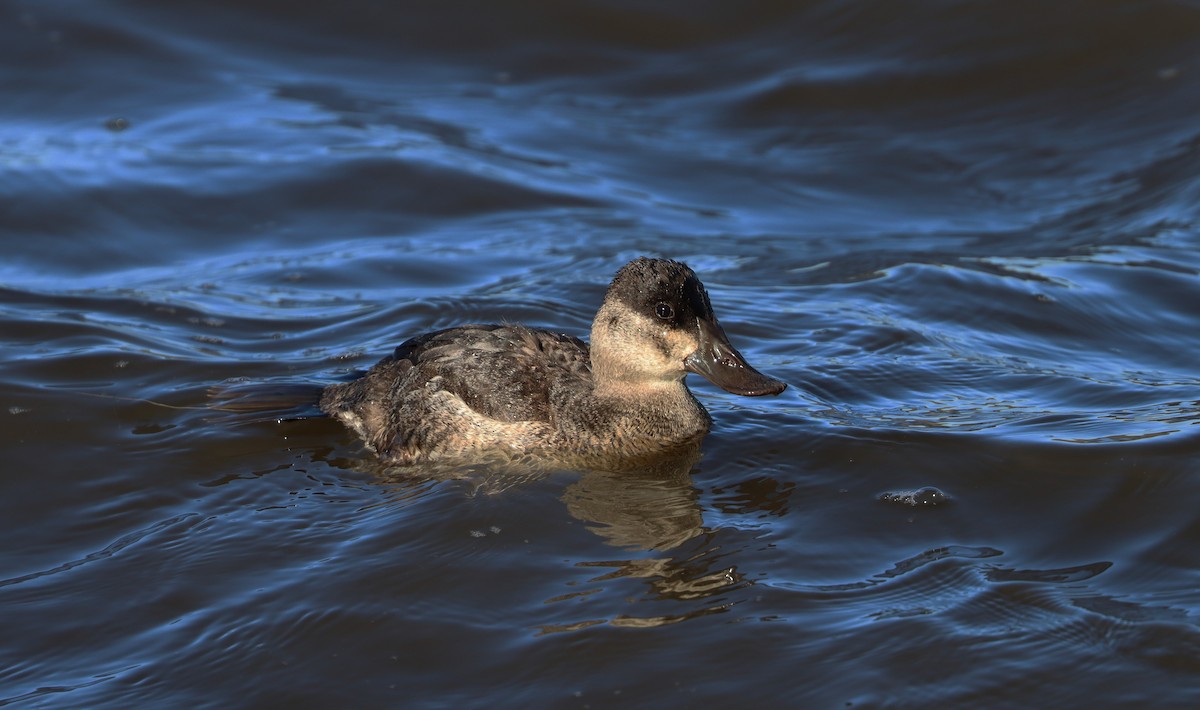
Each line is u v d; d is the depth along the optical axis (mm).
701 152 18969
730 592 8609
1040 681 7574
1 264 15594
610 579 8820
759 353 12977
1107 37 19906
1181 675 7551
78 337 13180
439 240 16469
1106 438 10383
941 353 12734
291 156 18484
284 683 7836
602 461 10586
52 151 18391
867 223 16984
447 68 21172
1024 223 16703
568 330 13680
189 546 9438
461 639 8203
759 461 10539
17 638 8414
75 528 9852
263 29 21938
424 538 9383
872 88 20016
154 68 20875
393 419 10984
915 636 8023
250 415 11547
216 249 16281
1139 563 8766
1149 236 15586
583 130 19562
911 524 9453
